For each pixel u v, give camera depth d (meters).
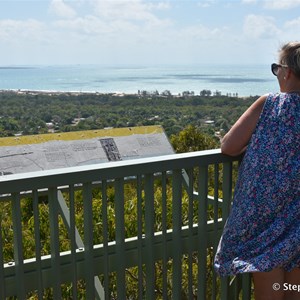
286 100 1.99
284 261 1.96
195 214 3.53
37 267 1.87
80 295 3.14
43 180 1.78
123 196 2.01
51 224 1.86
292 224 1.98
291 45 2.03
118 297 2.10
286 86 2.06
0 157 3.16
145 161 2.03
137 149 3.71
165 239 2.20
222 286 2.40
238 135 2.07
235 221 2.06
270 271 2.01
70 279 2.13
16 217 1.77
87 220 1.94
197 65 193.88
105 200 1.97
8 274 1.99
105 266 2.06
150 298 2.19
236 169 2.50
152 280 2.18
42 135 3.49
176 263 2.26
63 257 2.11
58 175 1.81
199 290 2.37
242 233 2.03
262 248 1.99
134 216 3.26
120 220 2.03
